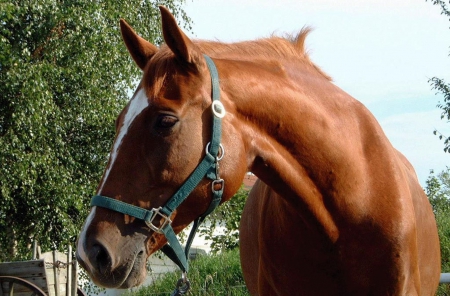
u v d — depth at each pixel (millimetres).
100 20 11508
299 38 3004
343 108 2770
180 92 2336
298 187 2564
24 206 11453
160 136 2281
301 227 2674
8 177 10234
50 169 10758
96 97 11914
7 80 10180
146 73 2393
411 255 2678
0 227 11656
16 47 10883
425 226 3104
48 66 10531
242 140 2457
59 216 10797
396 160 2838
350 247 2625
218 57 2680
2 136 10578
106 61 11758
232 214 11852
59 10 11141
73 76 11469
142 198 2273
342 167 2590
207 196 2377
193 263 10000
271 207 2906
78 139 12234
